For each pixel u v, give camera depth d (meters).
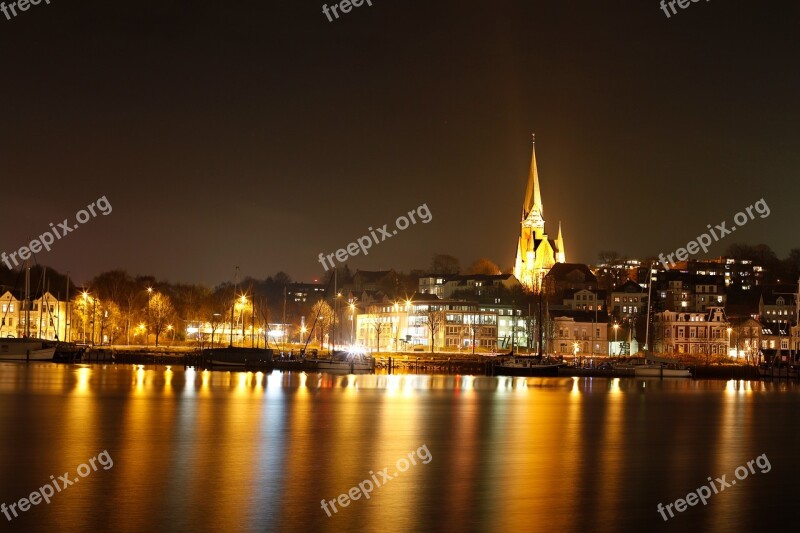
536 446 93.62
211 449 87.00
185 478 73.50
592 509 66.88
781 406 145.88
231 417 111.25
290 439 94.44
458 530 60.91
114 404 123.00
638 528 62.72
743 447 96.00
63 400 126.75
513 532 60.81
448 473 78.00
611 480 76.62
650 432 106.88
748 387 198.88
